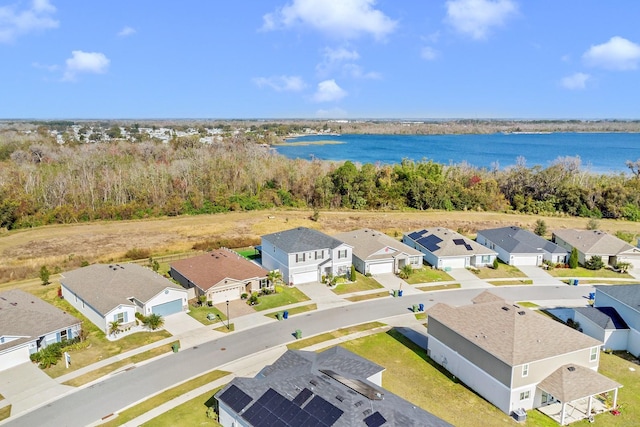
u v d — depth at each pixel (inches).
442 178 3882.9
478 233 2502.5
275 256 1958.7
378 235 2240.4
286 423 858.1
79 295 1563.7
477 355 1160.2
